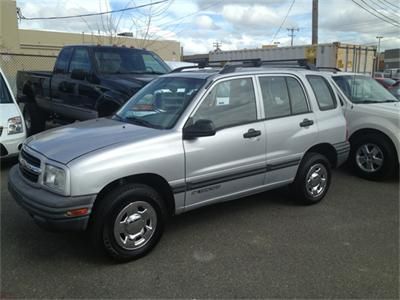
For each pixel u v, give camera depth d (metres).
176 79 4.83
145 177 3.92
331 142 5.60
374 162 6.81
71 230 3.51
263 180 4.89
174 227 4.68
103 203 3.65
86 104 8.08
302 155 5.25
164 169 3.95
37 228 4.55
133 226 3.80
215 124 4.41
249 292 3.35
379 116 6.76
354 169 7.09
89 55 8.28
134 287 3.41
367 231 4.64
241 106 4.68
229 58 22.42
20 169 4.22
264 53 20.50
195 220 4.90
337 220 4.96
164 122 4.29
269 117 4.92
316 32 18.89
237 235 4.47
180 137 4.09
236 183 4.59
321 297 3.30
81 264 3.78
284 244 4.26
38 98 9.97
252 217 5.02
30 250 4.04
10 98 7.06
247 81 4.79
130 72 8.40
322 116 5.53
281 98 5.12
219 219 4.94
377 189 6.32
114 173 3.63
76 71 8.03
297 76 5.40
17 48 19.39
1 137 6.50
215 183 4.38
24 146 4.27
